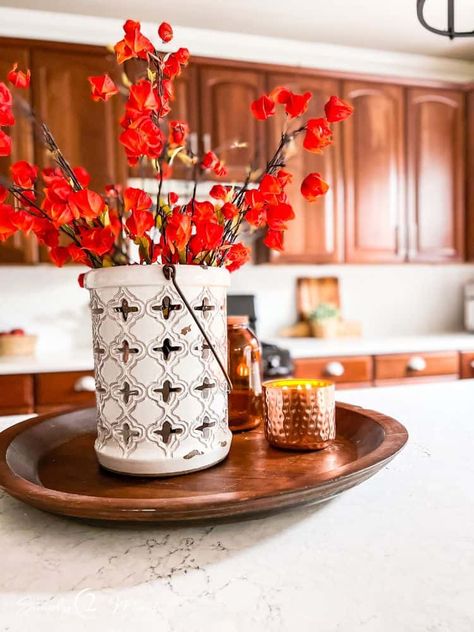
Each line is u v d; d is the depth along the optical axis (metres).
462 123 3.13
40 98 2.46
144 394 0.71
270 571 0.48
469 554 0.51
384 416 0.92
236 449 0.85
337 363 2.66
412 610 0.42
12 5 2.44
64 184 0.65
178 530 0.57
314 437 0.82
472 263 3.20
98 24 2.59
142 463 0.71
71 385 2.31
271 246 0.76
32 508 0.65
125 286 0.71
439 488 0.68
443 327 3.57
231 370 0.95
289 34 2.83
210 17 2.61
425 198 3.07
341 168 2.92
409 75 3.17
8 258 2.45
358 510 0.62
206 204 0.70
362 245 2.96
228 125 2.71
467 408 1.13
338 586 0.45
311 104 2.85
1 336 2.51
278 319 3.23
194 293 0.72
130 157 0.69
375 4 2.52
